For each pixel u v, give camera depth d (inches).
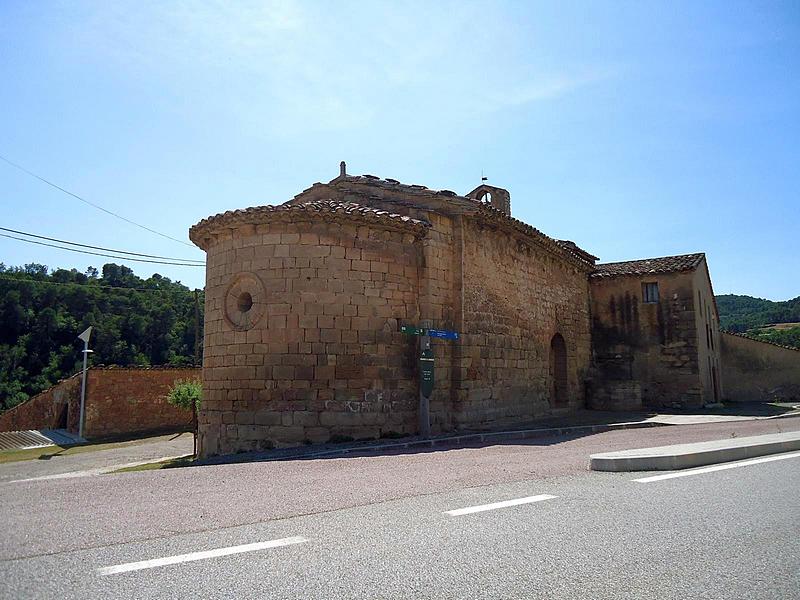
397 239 557.9
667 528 197.0
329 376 509.0
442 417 568.4
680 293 949.2
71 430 942.4
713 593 143.6
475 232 636.7
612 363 975.0
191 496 249.3
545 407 765.3
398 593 140.8
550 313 820.6
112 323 1911.9
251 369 517.3
